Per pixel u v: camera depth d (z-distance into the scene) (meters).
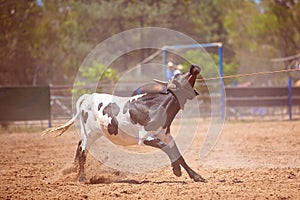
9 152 15.48
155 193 8.55
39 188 9.36
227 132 20.77
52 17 39.88
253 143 16.52
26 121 24.94
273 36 40.62
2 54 36.34
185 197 8.09
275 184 9.08
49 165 12.66
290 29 39.53
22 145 17.44
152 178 10.41
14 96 24.09
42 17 38.00
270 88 27.70
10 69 37.38
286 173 10.30
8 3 35.69
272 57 40.78
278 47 40.56
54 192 8.95
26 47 37.28
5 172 11.52
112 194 8.55
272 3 39.72
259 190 8.52
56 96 26.88
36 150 15.95
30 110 24.28
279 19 39.31
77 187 9.45
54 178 10.73
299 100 28.09
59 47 40.12
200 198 7.99
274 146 15.50
